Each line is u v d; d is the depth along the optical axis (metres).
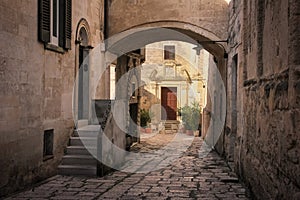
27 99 9.74
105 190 9.62
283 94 5.82
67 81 12.45
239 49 11.63
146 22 15.49
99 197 8.90
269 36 7.11
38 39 10.32
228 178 11.12
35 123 10.19
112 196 9.01
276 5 6.47
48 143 11.34
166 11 15.40
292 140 5.25
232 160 13.77
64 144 12.09
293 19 5.28
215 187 10.05
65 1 11.91
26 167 9.71
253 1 9.04
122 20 15.67
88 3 14.19
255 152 8.34
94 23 14.84
